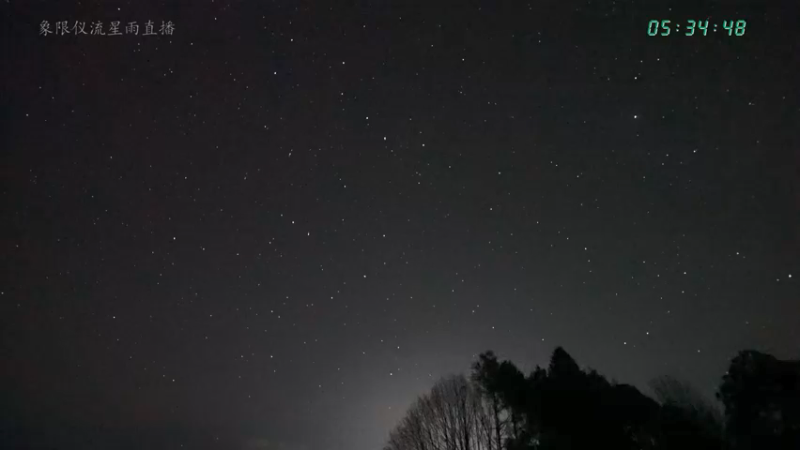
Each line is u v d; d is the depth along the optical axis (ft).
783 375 25.40
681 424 27.22
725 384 26.94
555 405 30.83
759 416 25.57
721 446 26.12
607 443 28.84
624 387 30.19
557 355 32.81
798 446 24.26
